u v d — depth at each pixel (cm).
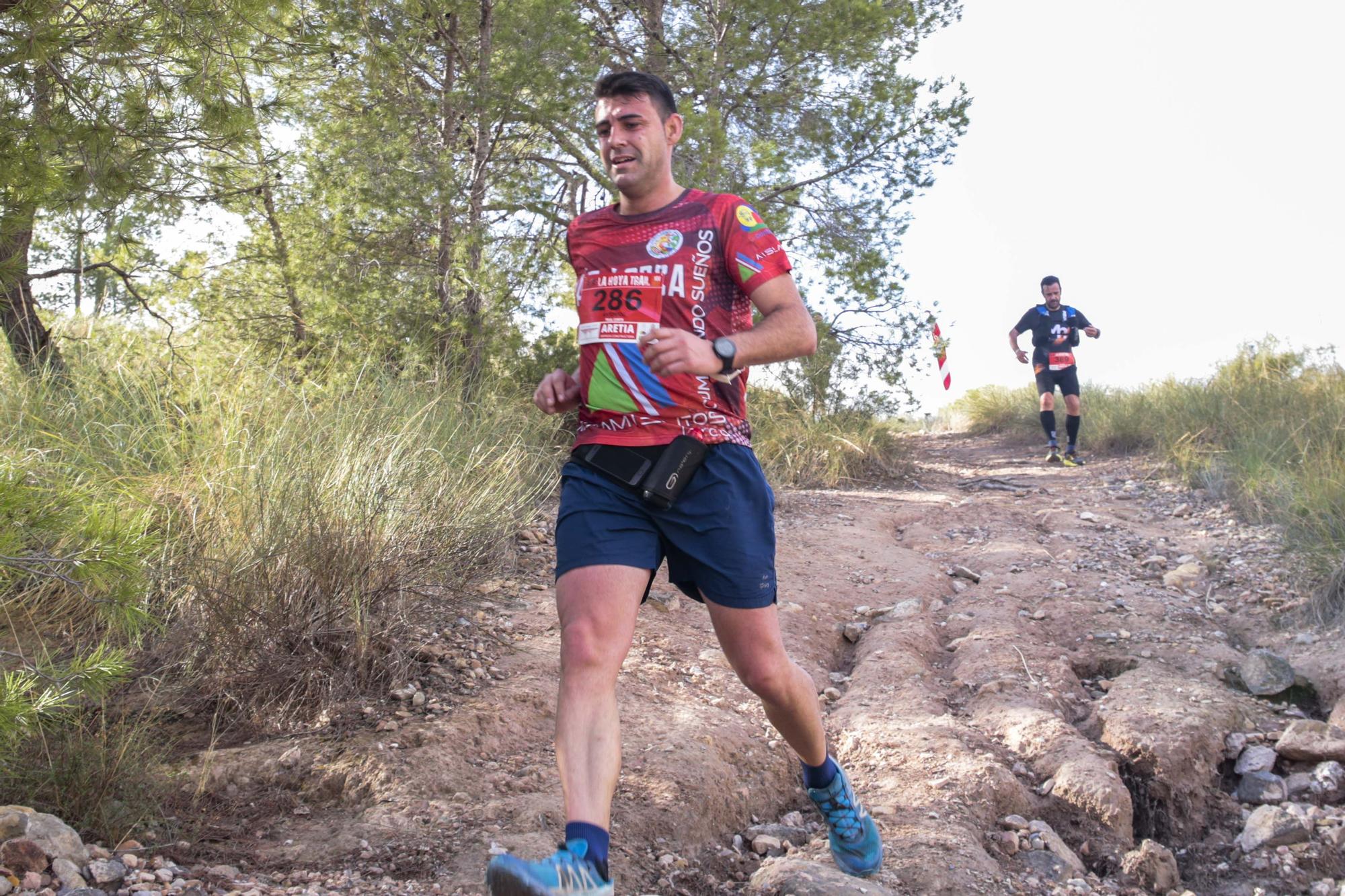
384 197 810
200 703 371
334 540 409
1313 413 831
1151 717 401
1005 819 349
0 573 350
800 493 801
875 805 352
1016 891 310
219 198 681
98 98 467
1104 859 345
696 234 256
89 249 707
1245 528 667
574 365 848
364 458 473
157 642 388
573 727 226
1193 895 326
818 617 520
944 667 475
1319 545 552
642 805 328
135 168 486
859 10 973
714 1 1059
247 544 406
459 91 834
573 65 857
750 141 1027
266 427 507
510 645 432
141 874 267
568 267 899
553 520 607
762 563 252
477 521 502
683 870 307
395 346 787
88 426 512
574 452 260
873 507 758
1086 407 1244
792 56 987
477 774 336
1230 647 487
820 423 960
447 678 395
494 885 201
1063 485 884
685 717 388
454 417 635
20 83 446
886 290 1015
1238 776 387
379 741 345
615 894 286
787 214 959
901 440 1020
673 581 264
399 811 310
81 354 655
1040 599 545
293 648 380
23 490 295
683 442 249
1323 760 380
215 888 268
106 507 362
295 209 847
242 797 322
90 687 292
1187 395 1037
